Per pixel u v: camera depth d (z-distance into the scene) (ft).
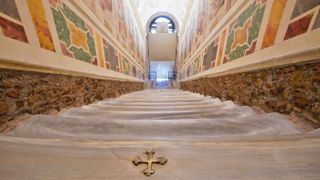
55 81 8.52
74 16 10.98
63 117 6.96
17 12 6.62
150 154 4.00
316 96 5.54
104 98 15.64
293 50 6.50
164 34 53.52
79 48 11.40
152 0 48.91
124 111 9.74
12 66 6.02
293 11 6.73
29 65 6.73
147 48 55.01
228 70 12.57
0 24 5.84
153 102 13.66
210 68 18.70
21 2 6.85
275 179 3.32
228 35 13.71
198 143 4.62
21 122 6.10
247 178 3.35
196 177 3.40
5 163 3.70
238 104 10.93
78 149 4.29
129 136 5.48
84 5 12.32
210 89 17.60
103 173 3.50
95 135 5.64
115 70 20.40
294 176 3.37
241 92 10.62
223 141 4.76
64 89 9.29
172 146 4.47
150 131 6.15
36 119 6.45
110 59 18.47
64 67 9.28
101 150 4.26
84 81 11.65
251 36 9.94
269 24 8.22
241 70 10.55
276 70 7.45
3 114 5.78
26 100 6.73
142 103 12.99
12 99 6.11
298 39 6.31
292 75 6.55
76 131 6.05
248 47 10.22
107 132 6.07
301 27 6.23
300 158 3.86
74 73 10.18
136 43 38.32
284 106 6.97
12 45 6.16
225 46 14.20
